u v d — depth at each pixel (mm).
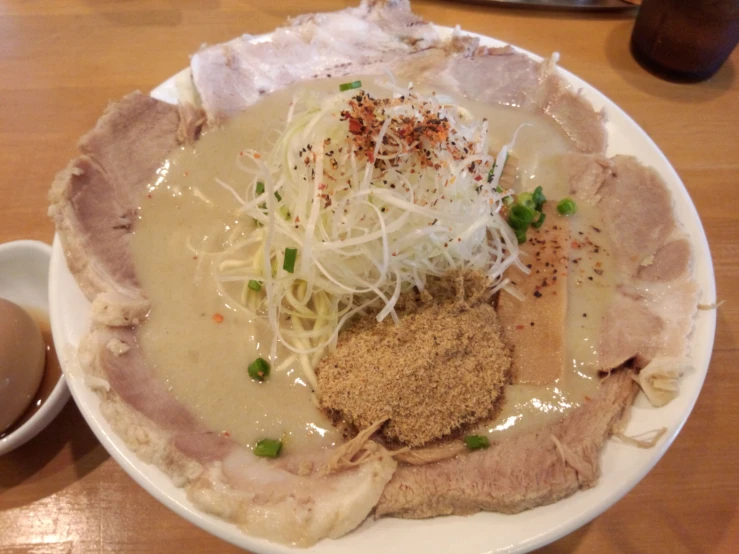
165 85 267
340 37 292
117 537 193
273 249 214
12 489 200
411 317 201
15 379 195
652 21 308
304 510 166
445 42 292
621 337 205
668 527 199
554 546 195
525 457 181
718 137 298
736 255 257
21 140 281
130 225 231
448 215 206
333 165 207
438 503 172
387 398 183
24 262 226
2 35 324
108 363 190
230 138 259
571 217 236
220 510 165
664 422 185
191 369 199
